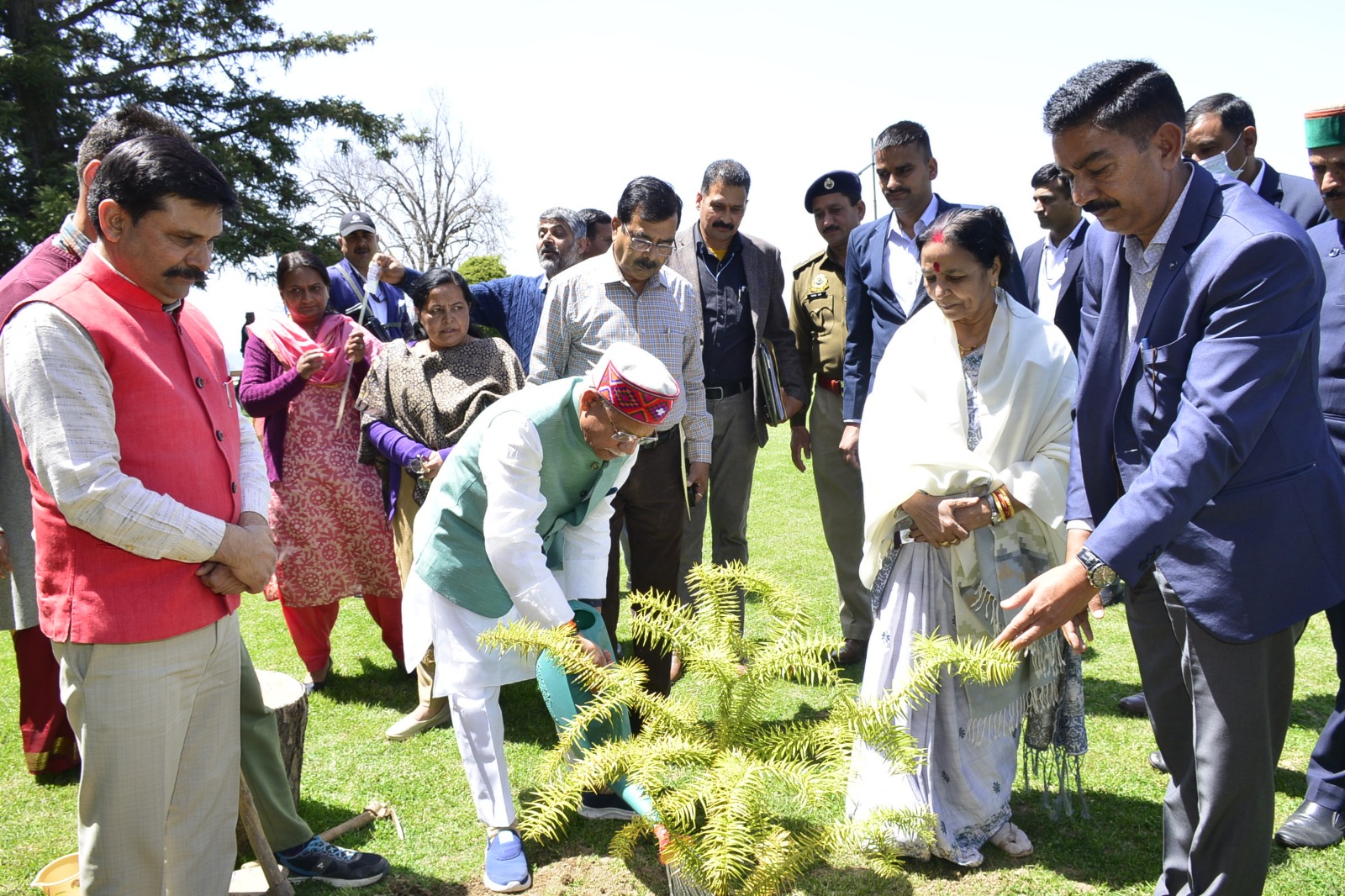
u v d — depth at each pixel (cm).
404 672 477
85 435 210
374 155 2417
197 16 2208
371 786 357
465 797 349
